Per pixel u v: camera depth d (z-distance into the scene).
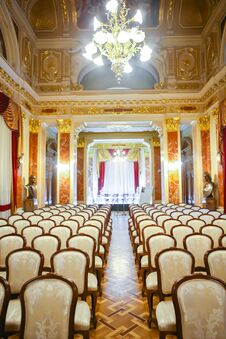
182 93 12.56
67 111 12.69
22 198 11.49
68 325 2.36
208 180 11.37
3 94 8.86
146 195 17.61
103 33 6.46
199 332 2.29
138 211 9.20
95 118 12.84
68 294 2.37
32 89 11.73
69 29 12.74
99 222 6.36
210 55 11.73
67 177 12.59
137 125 14.98
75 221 6.10
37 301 2.36
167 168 12.60
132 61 13.44
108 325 3.58
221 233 5.12
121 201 21.39
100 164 22.09
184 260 3.36
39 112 12.73
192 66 12.73
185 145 16.97
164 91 12.67
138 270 5.55
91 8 12.63
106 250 6.40
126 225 12.78
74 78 13.05
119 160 21.75
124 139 19.17
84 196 18.56
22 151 10.62
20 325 2.49
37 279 2.40
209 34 11.70
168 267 3.35
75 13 12.51
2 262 4.46
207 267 3.36
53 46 12.86
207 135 12.38
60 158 12.63
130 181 22.09
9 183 9.58
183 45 12.80
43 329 2.34
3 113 9.05
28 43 11.90
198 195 12.59
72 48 12.84
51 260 3.42
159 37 12.71
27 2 11.29
